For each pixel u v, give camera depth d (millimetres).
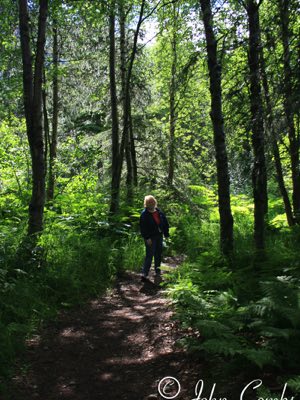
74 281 7086
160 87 18641
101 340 5262
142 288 7781
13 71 12008
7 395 3887
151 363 4539
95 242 9281
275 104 5422
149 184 16531
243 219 14742
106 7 9961
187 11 9406
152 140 16000
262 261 6922
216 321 4477
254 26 6875
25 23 7949
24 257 7117
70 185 15086
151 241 8289
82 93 15977
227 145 8234
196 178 18656
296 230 10000
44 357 4754
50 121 17984
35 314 5820
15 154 14641
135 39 11242
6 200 12711
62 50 14453
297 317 3996
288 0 5945
